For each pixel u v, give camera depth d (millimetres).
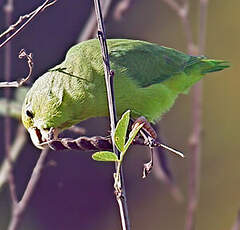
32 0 13180
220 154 16203
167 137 16078
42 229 15570
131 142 6098
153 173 16031
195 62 9164
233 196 15867
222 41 16531
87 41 8508
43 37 14055
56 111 8242
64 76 8250
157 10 16156
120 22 15141
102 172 15984
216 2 16672
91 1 14172
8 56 8945
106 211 16062
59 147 7012
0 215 14445
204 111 16469
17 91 9125
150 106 8625
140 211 16109
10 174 9070
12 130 13875
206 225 15734
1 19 12266
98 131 14156
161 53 8852
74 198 15805
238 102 16516
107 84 6363
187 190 15859
